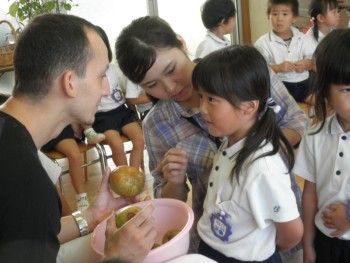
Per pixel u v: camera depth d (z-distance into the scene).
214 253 1.08
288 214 0.97
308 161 1.21
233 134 1.05
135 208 1.07
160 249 0.89
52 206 0.77
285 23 3.48
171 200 1.09
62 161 3.65
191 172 1.23
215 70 0.98
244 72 0.97
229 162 1.04
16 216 0.72
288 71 3.26
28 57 0.85
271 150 0.99
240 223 1.02
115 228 0.98
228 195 1.03
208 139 1.21
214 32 3.60
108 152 3.79
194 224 1.25
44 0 3.88
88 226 1.25
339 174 1.12
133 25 1.15
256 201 0.97
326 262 1.19
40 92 0.87
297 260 1.31
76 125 2.96
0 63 3.44
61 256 1.20
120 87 3.14
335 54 1.02
